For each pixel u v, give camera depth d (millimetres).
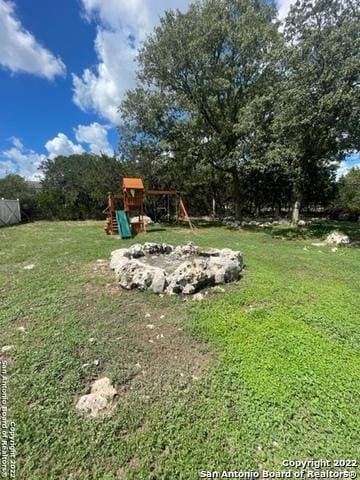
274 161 12492
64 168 24219
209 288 4957
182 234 12219
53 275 5711
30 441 2137
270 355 3121
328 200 23422
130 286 4883
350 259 7656
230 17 14289
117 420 2314
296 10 9945
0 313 4066
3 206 16375
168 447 2100
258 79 14586
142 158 18031
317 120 9930
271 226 15344
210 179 21984
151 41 14680
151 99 14820
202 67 14281
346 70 8719
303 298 4652
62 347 3256
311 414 2352
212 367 2955
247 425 2256
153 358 3115
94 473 1921
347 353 3191
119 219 11969
